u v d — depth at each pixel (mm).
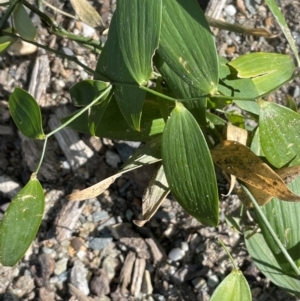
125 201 511
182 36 308
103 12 560
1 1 515
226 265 489
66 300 480
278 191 348
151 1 290
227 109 521
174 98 354
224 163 359
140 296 485
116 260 496
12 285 483
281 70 388
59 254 494
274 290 485
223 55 557
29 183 326
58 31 420
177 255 491
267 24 569
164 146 330
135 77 302
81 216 505
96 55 547
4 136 522
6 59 540
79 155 511
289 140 354
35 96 528
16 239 324
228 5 573
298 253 391
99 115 369
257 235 451
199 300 481
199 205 331
